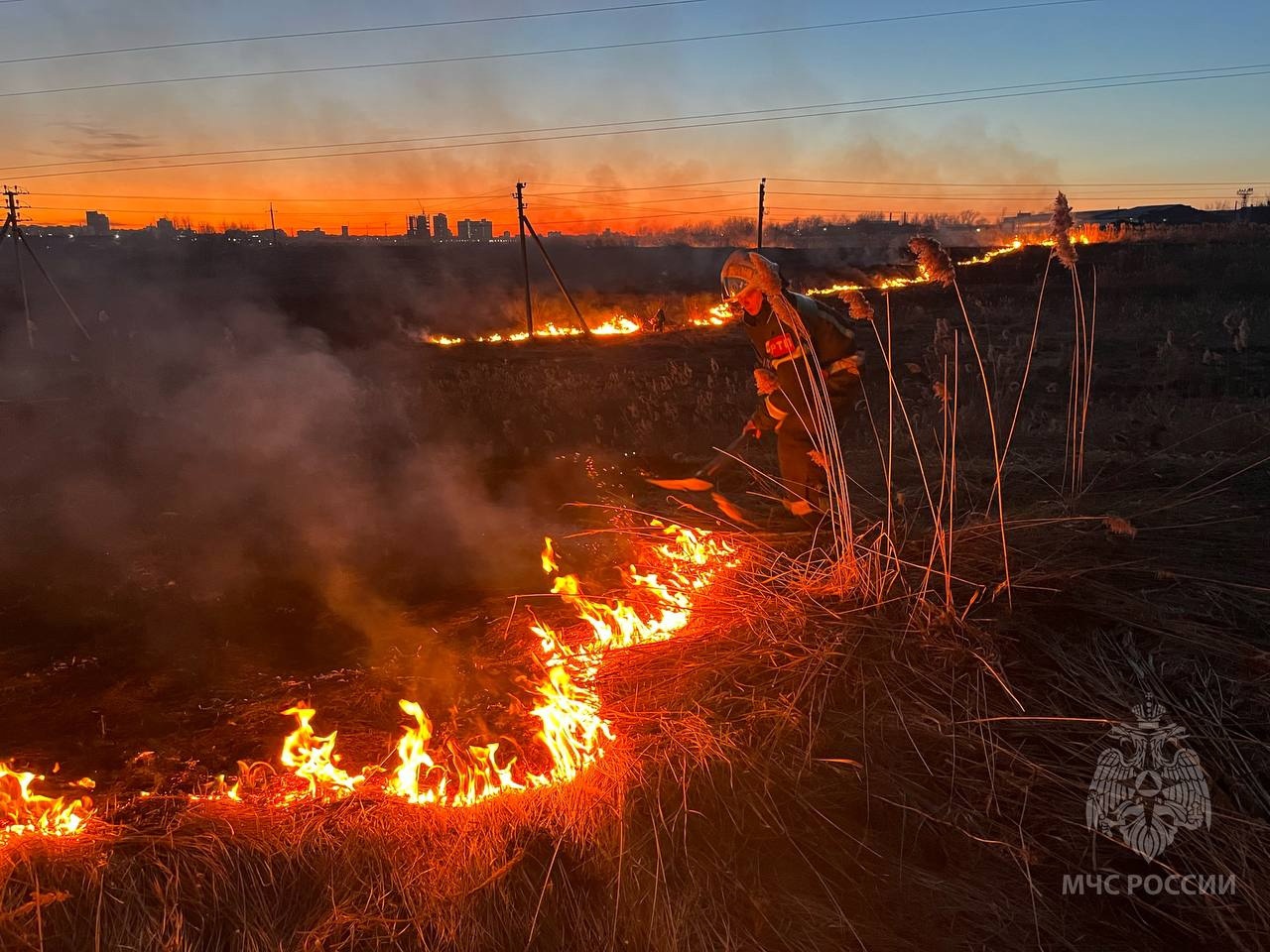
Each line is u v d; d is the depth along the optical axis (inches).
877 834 92.9
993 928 82.7
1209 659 118.4
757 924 82.3
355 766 108.5
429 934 81.7
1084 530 160.6
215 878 85.4
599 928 82.5
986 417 297.3
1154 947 80.4
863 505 193.2
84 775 108.5
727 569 152.7
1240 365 454.6
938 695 113.5
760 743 103.8
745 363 619.5
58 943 79.2
